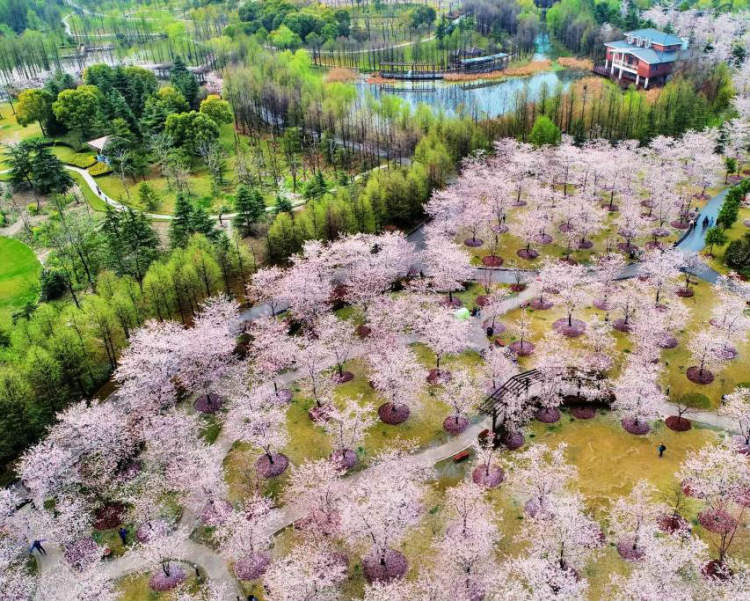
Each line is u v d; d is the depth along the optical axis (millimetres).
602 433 67938
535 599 46188
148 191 116250
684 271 94875
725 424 68250
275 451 66938
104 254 94562
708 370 75750
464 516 54500
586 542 52219
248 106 158250
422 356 80312
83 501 60188
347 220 101750
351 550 55969
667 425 68375
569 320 82875
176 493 62812
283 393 74875
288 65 177250
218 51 198875
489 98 189625
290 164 134625
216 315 80312
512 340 81938
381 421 70625
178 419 64938
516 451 65938
